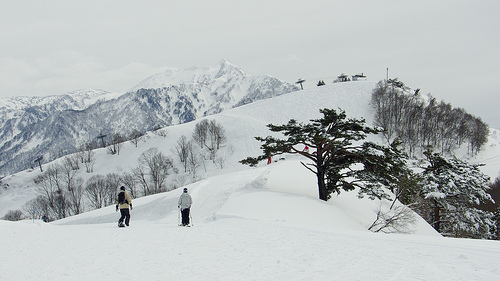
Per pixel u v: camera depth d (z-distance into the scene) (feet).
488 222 124.36
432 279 20.36
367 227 87.76
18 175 447.42
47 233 45.29
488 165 327.47
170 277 22.08
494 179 264.52
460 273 21.61
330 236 37.35
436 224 128.47
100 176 378.32
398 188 102.22
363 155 89.45
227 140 449.06
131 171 396.98
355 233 40.16
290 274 22.20
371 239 35.40
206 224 55.11
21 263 26.94
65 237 40.91
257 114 524.93
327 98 524.11
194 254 29.12
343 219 76.07
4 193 402.11
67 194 319.27
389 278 20.80
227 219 60.49
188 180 357.61
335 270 22.97
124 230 47.14
